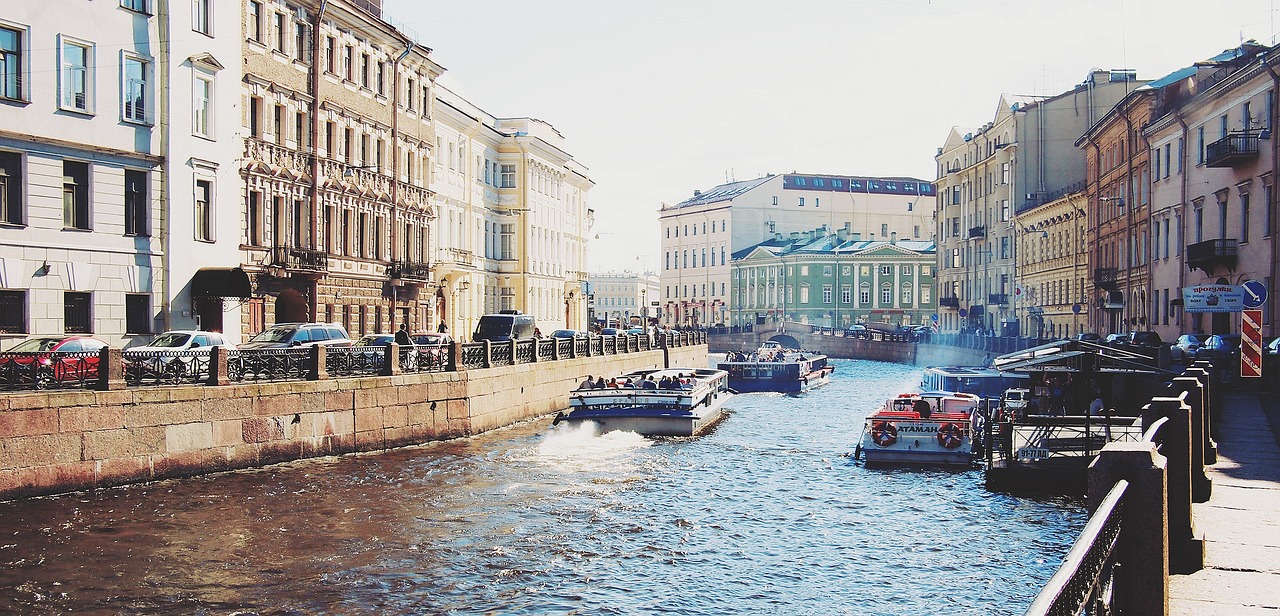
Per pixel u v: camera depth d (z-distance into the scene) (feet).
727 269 444.14
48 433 62.90
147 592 47.57
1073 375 85.92
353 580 50.47
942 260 321.73
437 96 169.68
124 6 95.76
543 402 120.57
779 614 46.73
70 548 53.78
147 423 68.44
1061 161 250.16
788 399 161.48
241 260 112.47
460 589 49.55
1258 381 99.86
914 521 64.85
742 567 54.24
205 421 72.23
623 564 54.49
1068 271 222.07
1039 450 73.92
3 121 85.05
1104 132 199.62
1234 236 136.98
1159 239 166.91
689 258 474.08
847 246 402.52
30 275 87.04
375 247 145.28
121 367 67.41
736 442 102.99
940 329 319.47
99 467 65.57
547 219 226.58
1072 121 248.32
